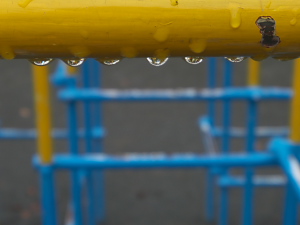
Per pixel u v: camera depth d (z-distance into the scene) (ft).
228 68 10.66
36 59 2.62
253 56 2.64
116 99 9.43
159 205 12.91
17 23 2.43
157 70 22.34
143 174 14.25
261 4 2.48
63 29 2.45
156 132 16.90
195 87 20.80
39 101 6.39
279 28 2.49
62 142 16.07
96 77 11.83
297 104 6.43
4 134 11.87
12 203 12.91
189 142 16.24
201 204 12.91
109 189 13.60
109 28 2.46
